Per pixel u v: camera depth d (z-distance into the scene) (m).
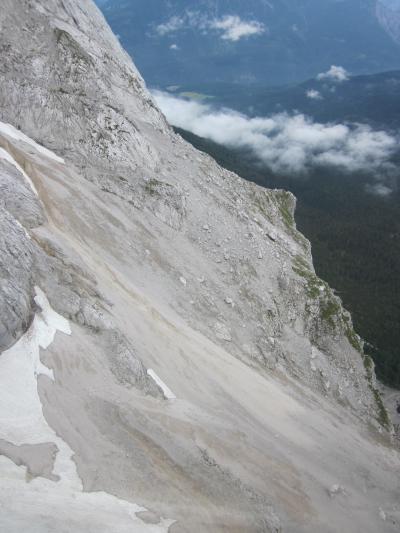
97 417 28.02
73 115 56.59
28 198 39.72
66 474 23.53
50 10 61.28
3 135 47.53
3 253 29.28
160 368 38.03
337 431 55.28
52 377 27.81
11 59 53.28
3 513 19.22
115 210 54.25
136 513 24.16
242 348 55.84
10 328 27.09
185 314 51.78
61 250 37.47
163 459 29.19
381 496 48.22
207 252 63.19
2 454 22.33
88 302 34.78
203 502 28.70
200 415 36.22
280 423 46.25
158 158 65.88
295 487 38.06
